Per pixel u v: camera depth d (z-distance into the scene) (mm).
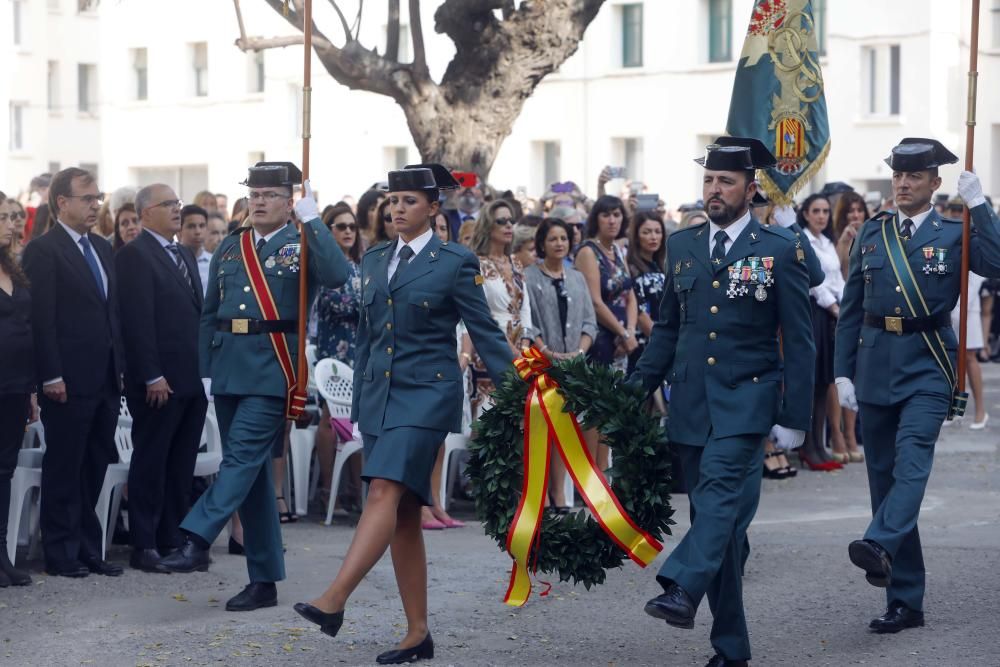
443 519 11891
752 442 7398
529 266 12617
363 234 13055
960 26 39094
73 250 9789
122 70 48688
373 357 7828
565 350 12562
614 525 7617
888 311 8617
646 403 7836
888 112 39469
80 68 50875
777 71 11438
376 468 7523
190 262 10414
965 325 8562
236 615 8789
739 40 39906
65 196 9758
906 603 8422
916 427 8391
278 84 44312
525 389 7816
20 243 11078
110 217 12852
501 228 12180
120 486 10633
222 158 46562
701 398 7492
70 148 50312
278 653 7938
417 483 7586
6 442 9430
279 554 9031
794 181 11430
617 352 13016
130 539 10180
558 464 12180
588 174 41875
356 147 42656
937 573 9820
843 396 8867
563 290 12578
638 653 8023
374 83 18406
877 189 39656
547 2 18438
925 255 8578
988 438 17188
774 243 7441
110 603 9062
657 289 13539
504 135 18719
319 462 12586
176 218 10266
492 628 8555
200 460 10766
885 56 39375
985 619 8641
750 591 9445
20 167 48188
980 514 12289
